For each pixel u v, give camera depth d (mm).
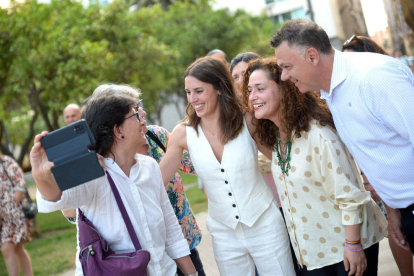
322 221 2965
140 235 2537
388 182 2664
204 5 28453
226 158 3150
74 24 15664
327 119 2895
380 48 3766
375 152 2631
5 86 11578
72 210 3020
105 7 17172
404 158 2564
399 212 3066
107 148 2559
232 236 3268
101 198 2479
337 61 2652
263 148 3289
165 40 26469
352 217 2828
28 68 11141
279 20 27594
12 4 10992
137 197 2562
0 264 8359
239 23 26078
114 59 16672
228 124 3168
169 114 34938
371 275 3064
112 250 2477
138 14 19250
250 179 3178
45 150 2188
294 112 2887
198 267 3699
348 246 2865
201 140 3223
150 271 2543
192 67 3193
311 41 2621
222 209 3219
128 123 2584
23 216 5824
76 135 2168
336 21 6680
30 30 11367
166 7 34094
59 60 12219
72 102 13211
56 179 2162
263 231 3201
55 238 9492
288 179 3008
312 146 2877
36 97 12195
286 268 3217
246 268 3297
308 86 2746
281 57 2709
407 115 2455
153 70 20547
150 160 2783
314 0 6906
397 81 2480
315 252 2994
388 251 4914
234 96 3238
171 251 2859
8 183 5777
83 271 2418
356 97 2584
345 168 2836
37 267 7211
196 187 13602
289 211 3074
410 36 5188
